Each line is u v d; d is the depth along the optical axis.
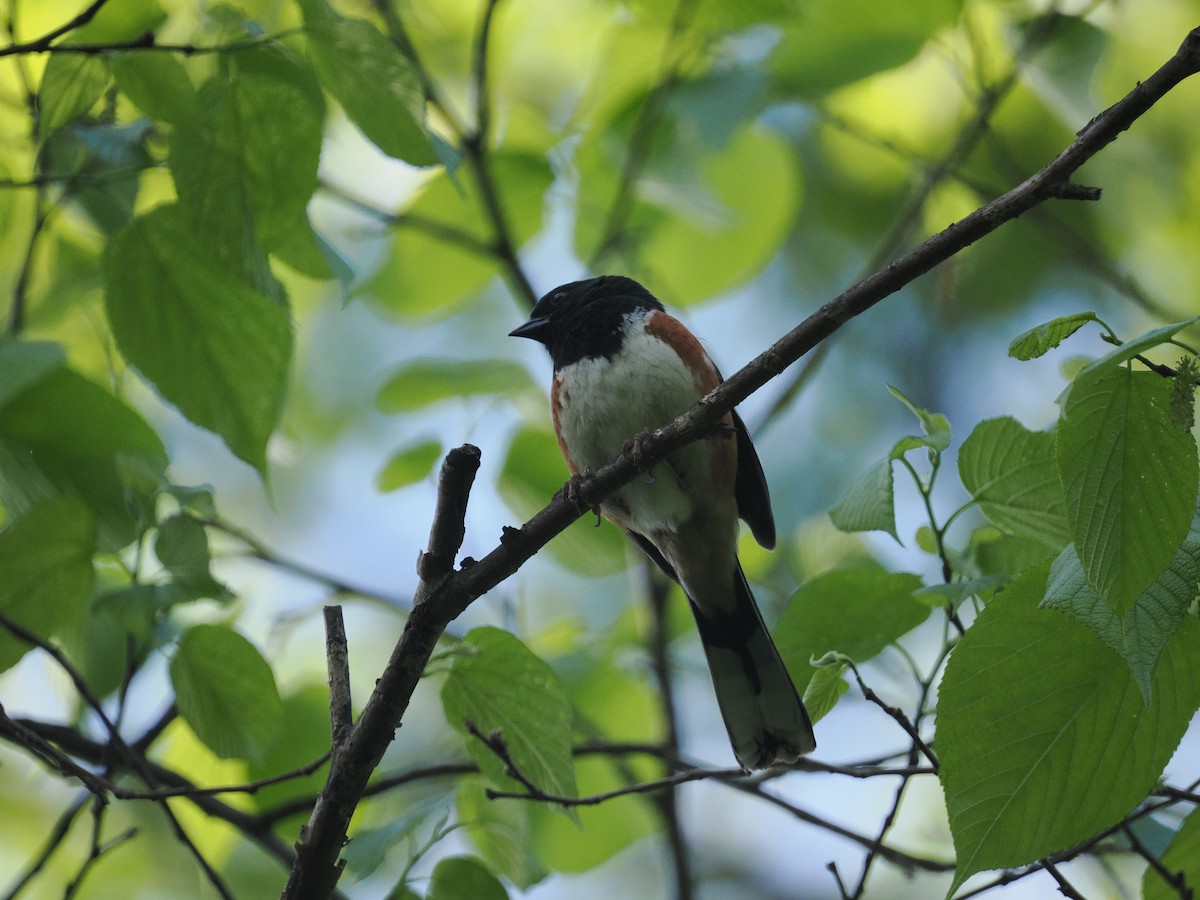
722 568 8.76
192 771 8.59
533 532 5.66
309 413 14.27
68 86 5.71
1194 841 5.49
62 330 9.62
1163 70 4.50
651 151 10.92
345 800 5.41
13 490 7.04
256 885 9.58
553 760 6.39
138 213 6.05
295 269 6.41
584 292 10.17
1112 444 4.36
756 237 11.50
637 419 8.65
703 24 10.16
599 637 10.59
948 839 9.56
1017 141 13.49
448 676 6.36
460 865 6.46
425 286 11.57
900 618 6.30
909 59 10.23
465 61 12.15
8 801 11.88
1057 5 10.41
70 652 7.24
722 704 8.41
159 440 7.03
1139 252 14.18
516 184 11.18
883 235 14.44
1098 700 4.88
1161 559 4.32
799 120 13.00
